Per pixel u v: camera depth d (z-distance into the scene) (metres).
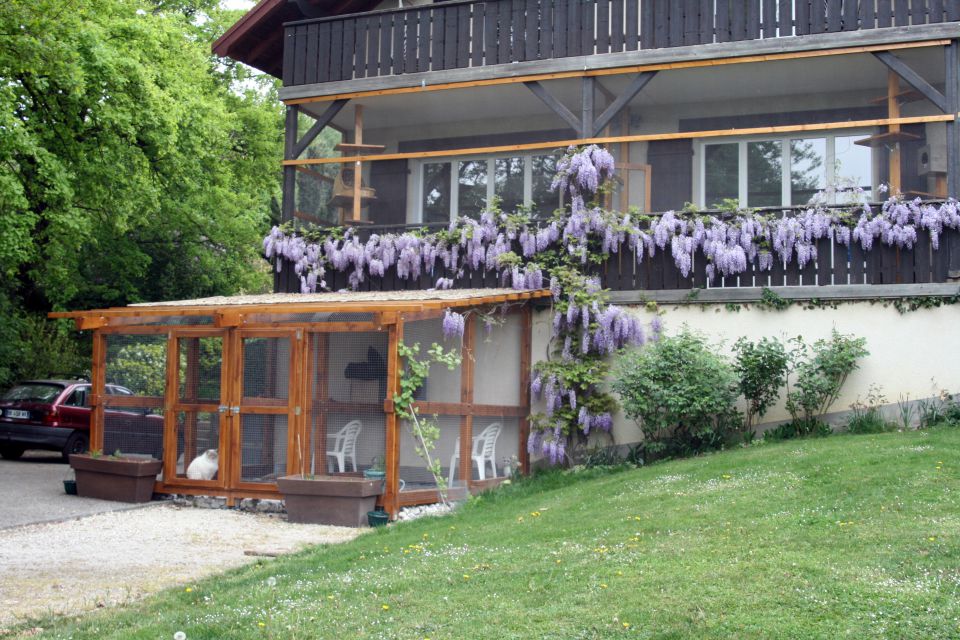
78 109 18.61
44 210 19.94
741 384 13.45
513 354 14.52
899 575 6.78
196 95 22.23
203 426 13.05
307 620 6.68
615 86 15.86
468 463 12.97
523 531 9.43
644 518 9.24
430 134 17.88
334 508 11.50
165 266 26.34
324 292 16.19
